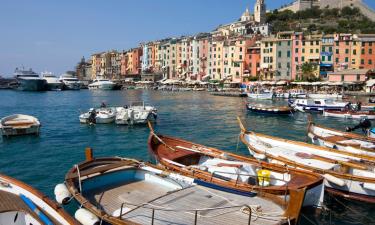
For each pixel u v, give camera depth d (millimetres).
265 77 104938
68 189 12953
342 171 17000
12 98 90375
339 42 97250
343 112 49656
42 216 10312
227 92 97000
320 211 14062
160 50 145750
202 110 59469
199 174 14727
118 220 10547
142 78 149750
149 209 11258
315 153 20375
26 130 32844
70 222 9570
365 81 86250
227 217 10852
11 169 21797
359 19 157875
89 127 39000
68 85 134125
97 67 197250
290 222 10359
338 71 91812
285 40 101000
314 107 56250
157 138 20219
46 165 22781
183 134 35750
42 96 98688
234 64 112438
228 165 15438
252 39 113500
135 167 15328
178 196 12258
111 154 26422
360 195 15891
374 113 48219
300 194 10328
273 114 52062
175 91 118188
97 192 13789
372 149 21312
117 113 40844
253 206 11625
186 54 134750
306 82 90375
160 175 14672
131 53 162000
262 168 15625
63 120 45469
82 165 15000
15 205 11117
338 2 177500
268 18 178125
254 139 22594
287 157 18547
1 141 30562
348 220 14516
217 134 35844
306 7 182625
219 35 137875
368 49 95875
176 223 10484
